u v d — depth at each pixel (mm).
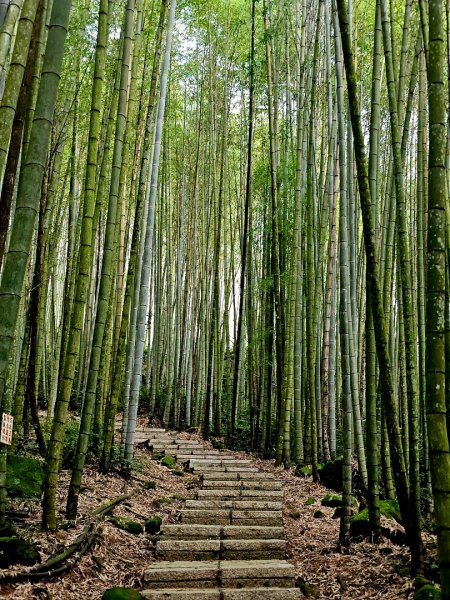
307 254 8414
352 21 7941
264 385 11648
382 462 6352
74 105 7895
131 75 7488
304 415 10297
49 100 2852
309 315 8359
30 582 3566
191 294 13938
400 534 4824
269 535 5215
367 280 4758
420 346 5832
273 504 6129
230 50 12547
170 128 14109
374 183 5254
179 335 14625
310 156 8562
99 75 4840
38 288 6418
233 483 7129
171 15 8180
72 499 4801
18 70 3100
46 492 4395
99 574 4137
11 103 3070
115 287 9508
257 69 10891
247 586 4258
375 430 4871
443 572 2283
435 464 2408
